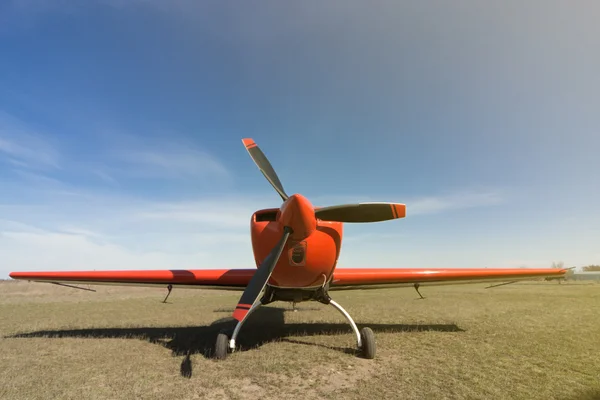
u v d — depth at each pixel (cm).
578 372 475
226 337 559
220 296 2048
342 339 691
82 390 405
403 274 714
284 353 576
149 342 666
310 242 552
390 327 838
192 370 483
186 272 728
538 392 397
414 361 530
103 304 1477
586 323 899
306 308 1332
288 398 384
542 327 837
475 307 1295
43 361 532
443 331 780
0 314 1125
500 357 553
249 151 663
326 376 459
